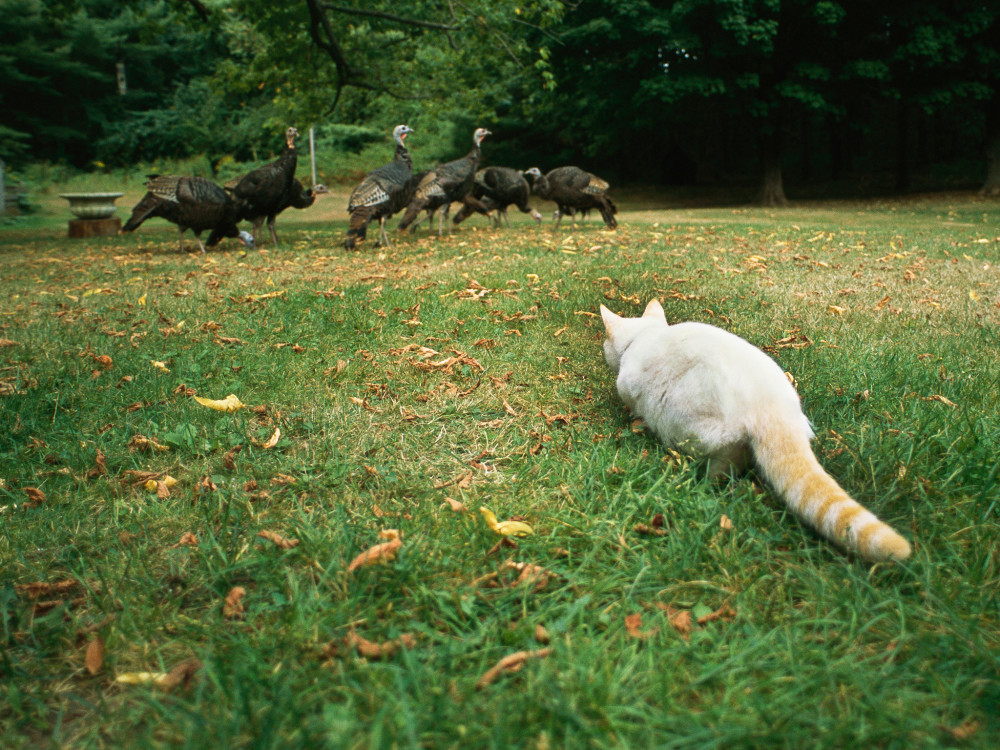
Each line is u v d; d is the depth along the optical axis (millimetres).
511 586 2150
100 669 1884
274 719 1596
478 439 3391
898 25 22094
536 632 1927
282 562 2334
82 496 2928
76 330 5582
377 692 1716
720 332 3021
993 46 22531
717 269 7633
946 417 3250
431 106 19188
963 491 2633
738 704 1692
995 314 5387
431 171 11805
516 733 1587
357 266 8680
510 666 1798
